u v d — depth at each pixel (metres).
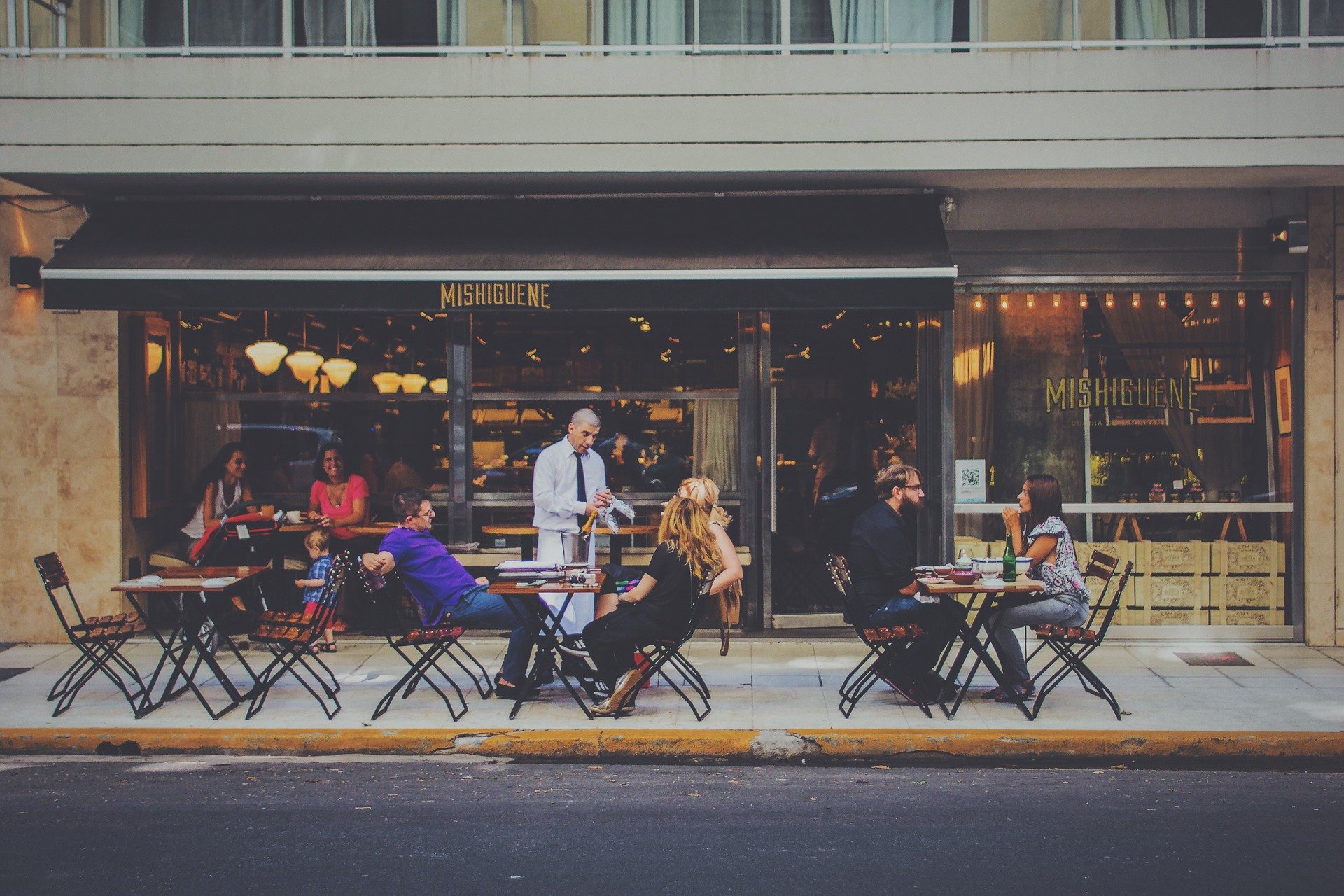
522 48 8.65
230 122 8.55
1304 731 6.44
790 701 7.20
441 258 8.33
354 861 4.73
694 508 6.80
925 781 5.95
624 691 6.81
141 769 6.18
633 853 4.82
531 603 6.98
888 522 7.06
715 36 8.90
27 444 9.17
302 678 7.92
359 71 8.57
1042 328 9.27
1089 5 8.77
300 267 8.18
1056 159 8.40
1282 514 9.20
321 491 9.41
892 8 8.88
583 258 8.28
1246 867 4.63
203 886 4.45
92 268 8.06
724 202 8.98
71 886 4.45
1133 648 9.05
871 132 8.46
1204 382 9.23
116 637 6.85
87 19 9.12
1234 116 8.32
